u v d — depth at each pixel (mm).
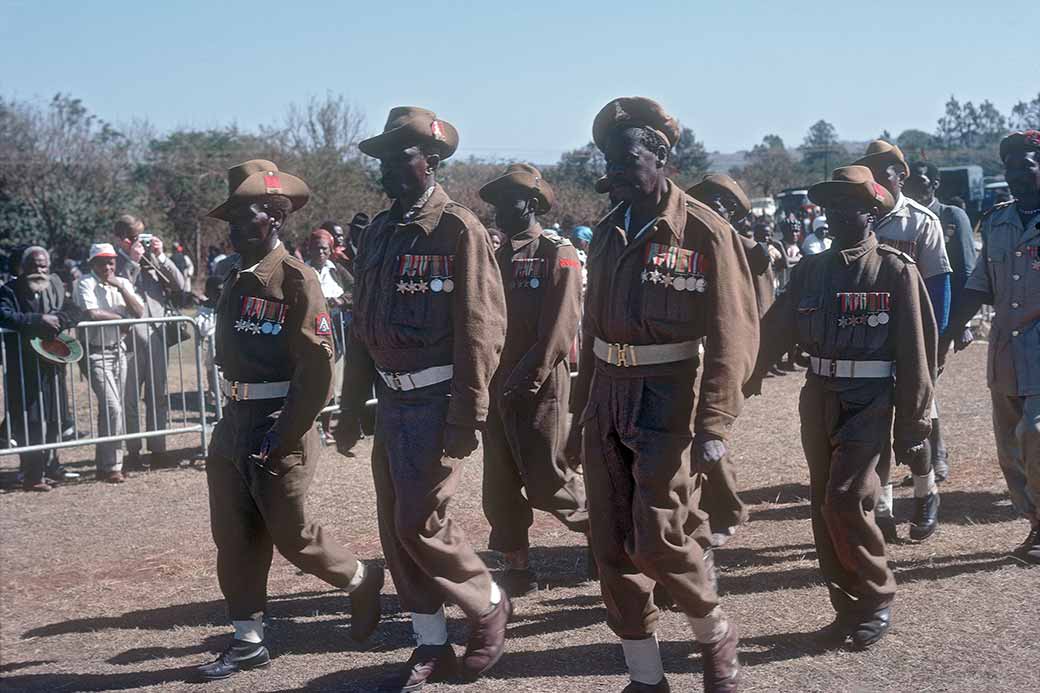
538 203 5586
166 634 5066
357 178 35688
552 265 5293
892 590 4445
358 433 4609
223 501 4453
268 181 4398
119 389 8703
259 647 4523
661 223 3623
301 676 4438
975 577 5254
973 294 5715
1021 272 5445
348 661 4598
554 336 5168
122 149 37375
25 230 33875
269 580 5844
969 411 10062
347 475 8398
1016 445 5660
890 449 4609
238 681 4414
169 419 9195
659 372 3664
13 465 9430
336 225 11820
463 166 35375
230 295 4445
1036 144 5402
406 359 4145
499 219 5555
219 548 4496
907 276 4406
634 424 3652
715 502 5281
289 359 4379
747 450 8781
